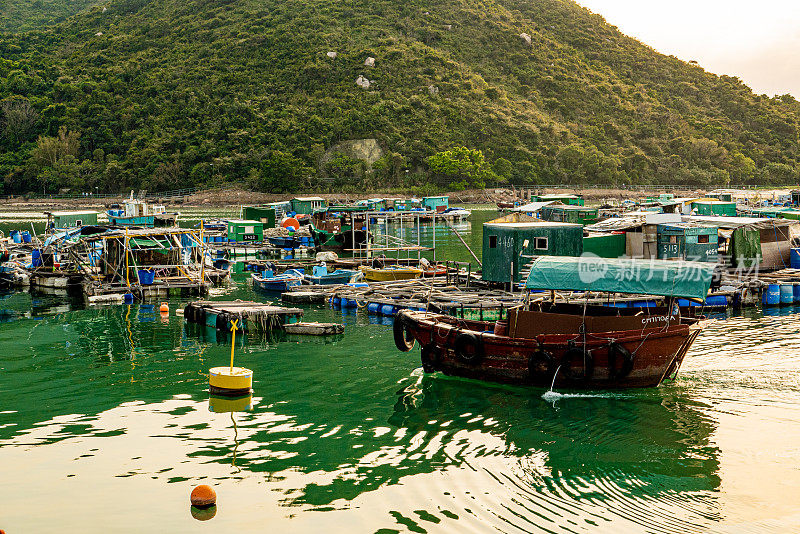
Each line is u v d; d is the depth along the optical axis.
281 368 24.22
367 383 22.44
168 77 166.38
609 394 20.94
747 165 175.00
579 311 23.05
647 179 166.50
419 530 13.16
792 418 18.88
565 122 183.75
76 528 13.30
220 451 16.94
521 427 18.48
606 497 14.54
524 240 34.34
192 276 42.84
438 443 17.44
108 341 28.45
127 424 18.80
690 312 23.22
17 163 143.38
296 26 189.12
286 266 50.44
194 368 24.31
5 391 21.69
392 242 67.62
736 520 13.48
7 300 38.78
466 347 22.11
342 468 15.99
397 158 142.62
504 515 13.76
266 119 148.88
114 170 138.25
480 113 166.00
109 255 42.22
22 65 173.38
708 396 20.70
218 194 131.00
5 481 15.29
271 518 13.67
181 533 13.10
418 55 184.75
